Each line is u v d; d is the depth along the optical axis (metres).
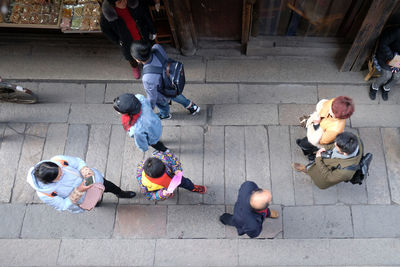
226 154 5.02
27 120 5.31
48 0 5.07
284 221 4.66
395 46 4.40
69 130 5.25
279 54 5.46
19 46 5.61
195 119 5.23
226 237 4.61
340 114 3.43
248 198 3.40
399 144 4.96
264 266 4.48
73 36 5.64
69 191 3.55
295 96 5.30
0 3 5.01
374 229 4.59
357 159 3.57
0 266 4.57
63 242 4.66
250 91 5.36
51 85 5.51
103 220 4.75
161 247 4.60
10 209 4.83
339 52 5.32
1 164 5.06
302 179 4.83
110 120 5.28
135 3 4.04
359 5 4.57
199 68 5.48
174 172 3.85
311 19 5.00
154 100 4.07
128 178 4.95
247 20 4.79
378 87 5.10
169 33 5.23
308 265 4.46
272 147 5.03
